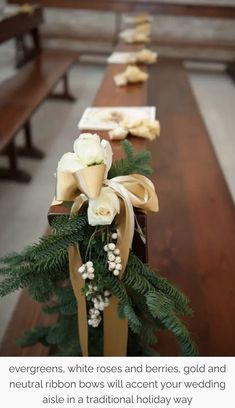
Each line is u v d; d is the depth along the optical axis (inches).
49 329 38.6
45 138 123.0
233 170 104.9
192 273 48.8
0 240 76.2
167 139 84.7
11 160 95.3
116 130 53.2
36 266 27.7
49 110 146.9
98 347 35.4
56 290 32.5
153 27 206.4
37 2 193.8
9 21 120.6
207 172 72.2
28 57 148.9
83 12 203.6
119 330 32.2
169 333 42.1
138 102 73.5
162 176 69.9
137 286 28.3
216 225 57.6
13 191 93.6
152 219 57.9
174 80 127.0
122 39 148.8
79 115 143.6
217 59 195.2
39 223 81.7
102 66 203.6
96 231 27.8
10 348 43.9
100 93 79.1
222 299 45.2
